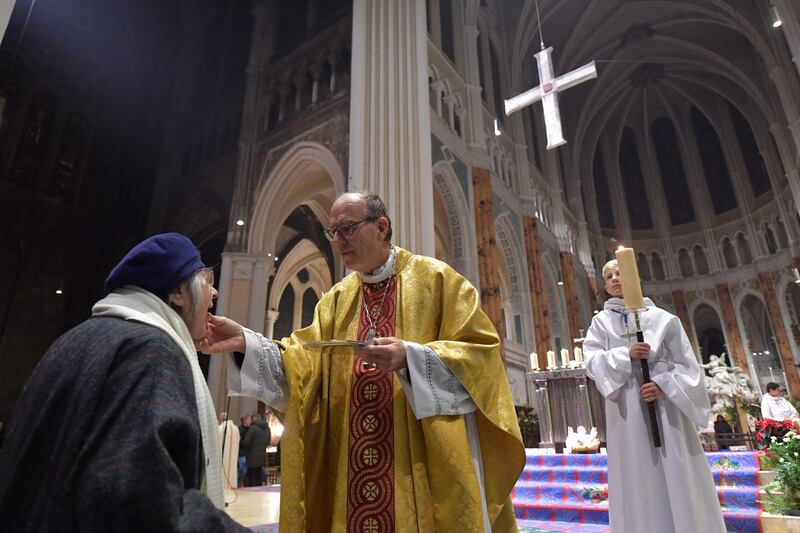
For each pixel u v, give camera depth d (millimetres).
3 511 728
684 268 27656
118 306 976
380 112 9227
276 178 13273
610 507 2510
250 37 17141
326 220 16297
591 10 23016
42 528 680
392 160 8883
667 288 27281
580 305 23141
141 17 20578
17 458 767
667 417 2354
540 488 5188
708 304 26156
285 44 15312
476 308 1581
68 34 18234
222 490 1028
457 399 1375
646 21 24500
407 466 1396
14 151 16266
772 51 19094
